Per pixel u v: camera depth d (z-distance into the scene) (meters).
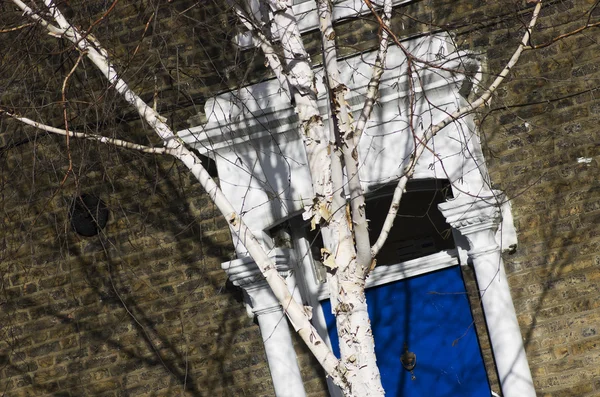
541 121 9.69
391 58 9.50
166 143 7.43
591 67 9.57
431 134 7.21
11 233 10.40
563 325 9.59
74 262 10.88
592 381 9.50
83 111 9.12
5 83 8.38
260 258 7.12
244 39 10.01
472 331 10.30
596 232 9.55
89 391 10.80
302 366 10.34
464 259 10.03
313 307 10.58
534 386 9.61
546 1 9.60
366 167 9.60
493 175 9.77
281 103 9.56
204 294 10.54
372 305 10.68
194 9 9.95
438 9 9.83
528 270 9.69
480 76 9.73
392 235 10.99
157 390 10.61
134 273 10.22
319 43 10.05
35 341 10.99
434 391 10.36
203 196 10.55
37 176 10.66
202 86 10.23
